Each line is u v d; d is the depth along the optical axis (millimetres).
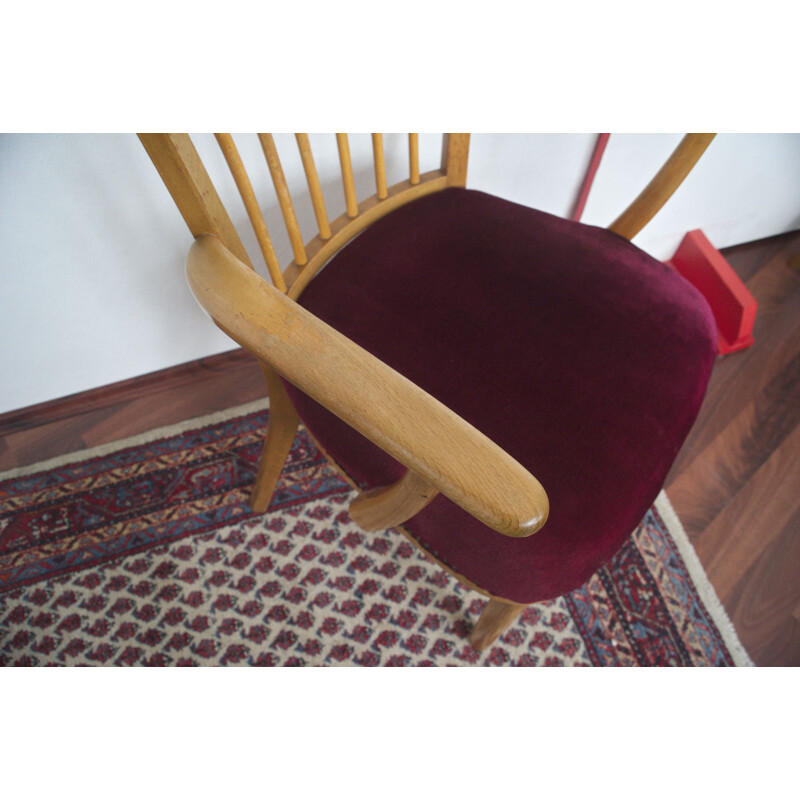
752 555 919
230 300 388
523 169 853
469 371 524
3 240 643
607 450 498
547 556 478
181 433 980
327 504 942
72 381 931
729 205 1063
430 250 583
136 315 844
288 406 678
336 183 757
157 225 708
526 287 561
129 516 925
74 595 876
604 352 535
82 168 598
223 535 918
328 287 574
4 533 908
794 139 947
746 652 850
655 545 912
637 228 621
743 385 1059
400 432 336
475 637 789
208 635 859
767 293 1153
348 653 851
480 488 321
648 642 854
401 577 898
